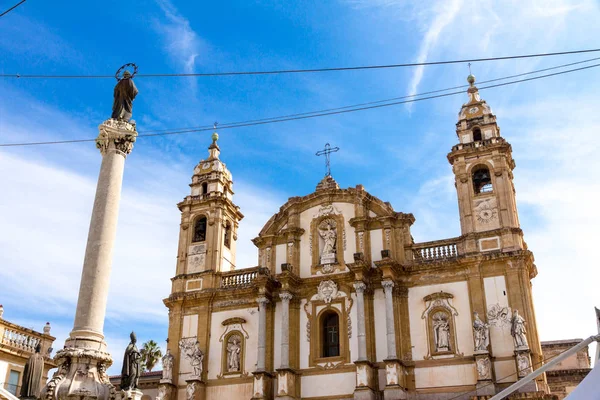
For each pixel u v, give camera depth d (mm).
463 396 38500
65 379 22484
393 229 44844
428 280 42375
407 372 40344
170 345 47000
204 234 51375
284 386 41406
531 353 37781
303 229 47469
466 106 48062
